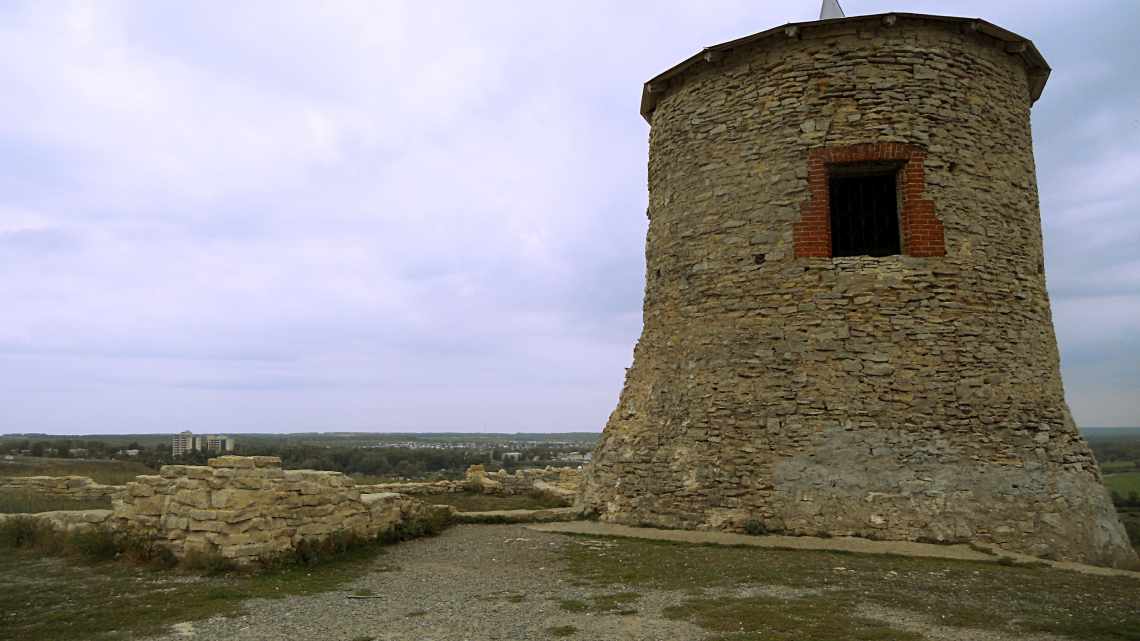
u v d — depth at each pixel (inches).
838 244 465.7
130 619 235.5
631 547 367.9
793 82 440.8
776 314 425.7
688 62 477.1
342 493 368.2
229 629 223.3
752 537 383.6
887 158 419.5
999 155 441.1
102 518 373.1
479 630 219.3
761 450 409.4
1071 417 438.0
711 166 465.4
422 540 399.5
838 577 291.0
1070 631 215.6
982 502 376.2
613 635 212.2
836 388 403.9
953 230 417.4
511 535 412.2
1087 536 381.1
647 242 525.0
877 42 431.5
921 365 400.5
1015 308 425.4
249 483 320.2
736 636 209.9
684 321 466.0
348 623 229.0
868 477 384.8
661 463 444.5
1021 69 470.9
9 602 257.9
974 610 240.2
